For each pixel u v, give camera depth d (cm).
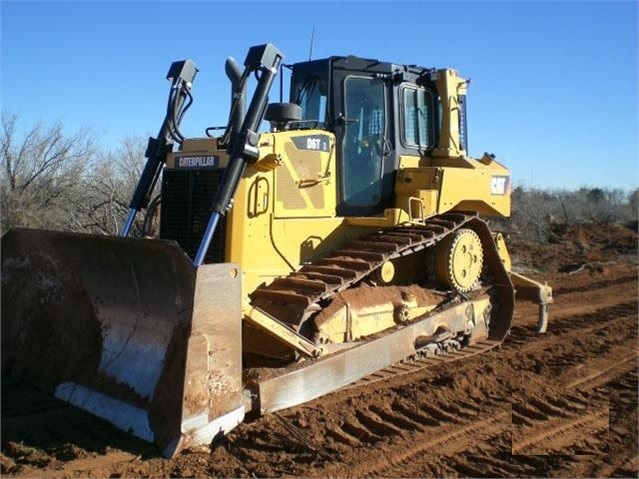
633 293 1395
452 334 793
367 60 760
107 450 497
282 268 672
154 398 526
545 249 2255
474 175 820
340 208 741
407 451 522
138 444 514
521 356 816
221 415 523
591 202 3425
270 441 520
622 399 670
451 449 530
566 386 707
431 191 763
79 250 617
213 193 647
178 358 509
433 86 843
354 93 751
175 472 467
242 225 634
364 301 687
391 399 630
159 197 718
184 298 518
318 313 643
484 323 858
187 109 711
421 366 738
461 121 870
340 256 699
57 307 648
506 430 574
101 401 568
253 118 600
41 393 621
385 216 728
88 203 1405
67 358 625
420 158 825
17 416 568
